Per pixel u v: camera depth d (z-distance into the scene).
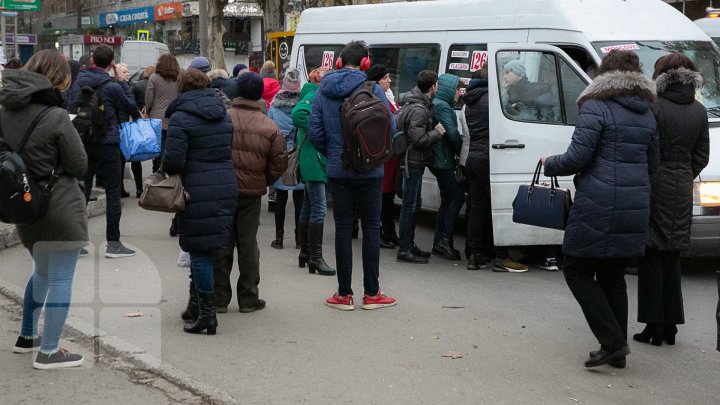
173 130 6.09
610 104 5.67
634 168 5.66
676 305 6.38
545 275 8.70
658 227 6.19
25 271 8.18
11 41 44.03
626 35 9.13
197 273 6.30
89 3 62.38
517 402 5.16
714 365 5.98
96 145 8.49
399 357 5.95
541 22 9.34
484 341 6.38
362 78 6.91
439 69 10.52
